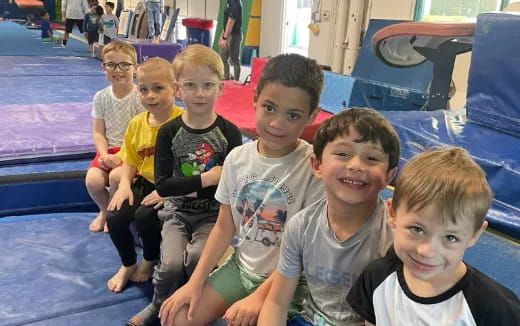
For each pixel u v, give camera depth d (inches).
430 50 135.3
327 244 51.1
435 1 203.8
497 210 78.0
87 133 136.4
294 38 402.9
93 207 119.0
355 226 50.4
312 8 277.0
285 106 54.4
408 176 41.1
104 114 99.7
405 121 104.1
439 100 137.8
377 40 143.4
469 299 40.0
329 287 53.0
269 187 59.5
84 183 115.3
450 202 38.2
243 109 173.3
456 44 130.5
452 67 133.7
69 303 75.1
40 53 358.6
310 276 54.0
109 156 92.2
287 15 357.1
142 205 78.1
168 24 335.6
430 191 38.9
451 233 38.9
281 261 54.4
